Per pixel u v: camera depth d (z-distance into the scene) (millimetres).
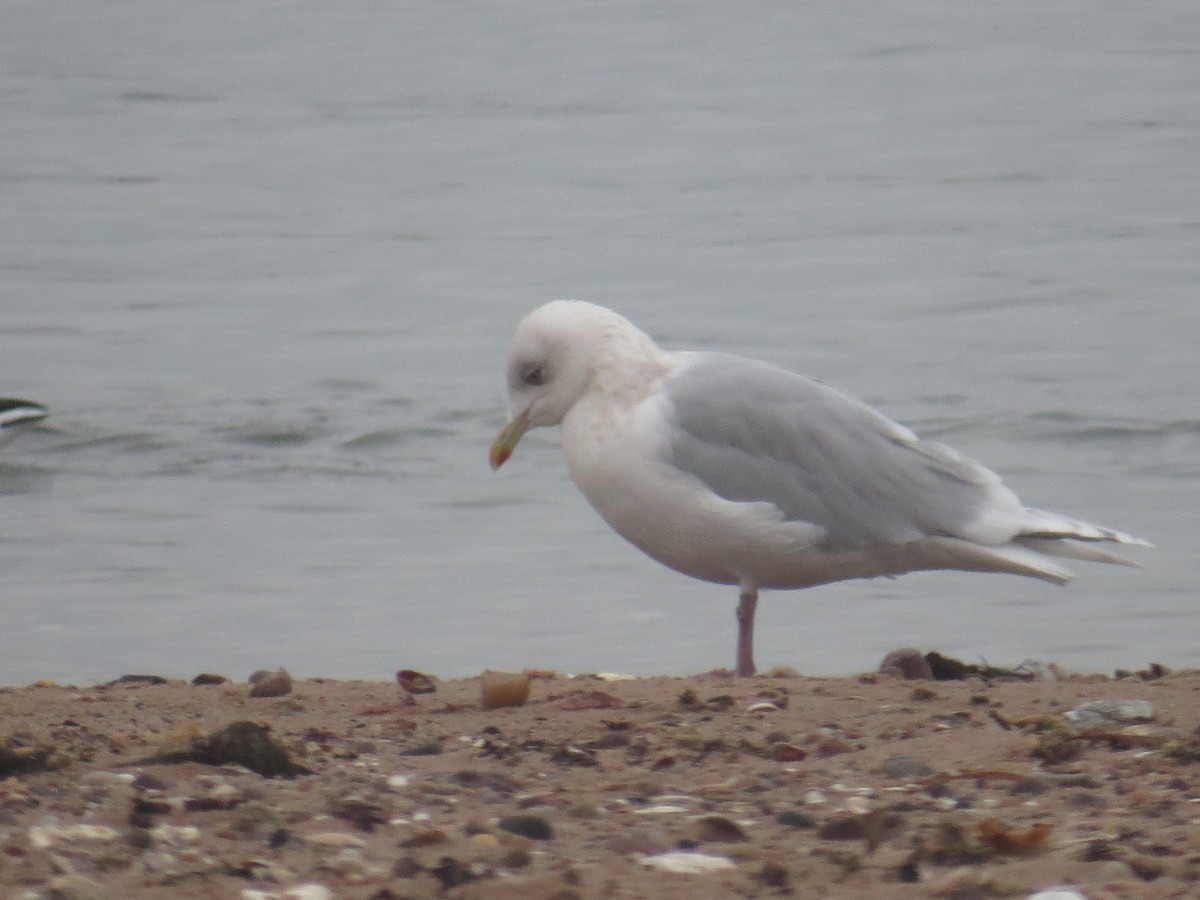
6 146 43969
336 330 25359
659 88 51469
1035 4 67375
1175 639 12797
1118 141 41500
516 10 69062
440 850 6148
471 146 43219
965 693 8430
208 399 21344
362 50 61031
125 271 29906
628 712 8242
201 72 57031
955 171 38312
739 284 27906
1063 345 23516
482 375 22406
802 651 12625
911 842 6113
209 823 6402
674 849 6145
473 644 12875
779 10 66812
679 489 9758
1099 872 5703
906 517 9969
